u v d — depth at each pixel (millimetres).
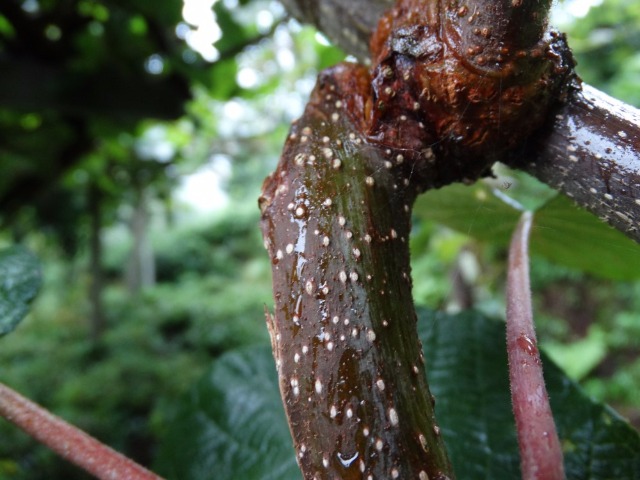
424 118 51
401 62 50
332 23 76
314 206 47
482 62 47
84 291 1169
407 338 45
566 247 91
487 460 75
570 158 52
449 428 79
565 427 75
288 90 504
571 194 54
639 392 535
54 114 286
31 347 782
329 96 54
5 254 78
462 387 82
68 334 866
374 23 69
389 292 45
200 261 1637
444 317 90
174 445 90
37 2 217
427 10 51
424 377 46
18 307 74
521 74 48
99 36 231
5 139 300
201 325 971
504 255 536
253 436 86
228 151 746
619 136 50
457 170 54
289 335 45
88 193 615
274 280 47
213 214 1942
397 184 50
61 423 54
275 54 410
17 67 215
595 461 72
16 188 345
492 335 86
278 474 81
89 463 52
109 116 248
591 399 76
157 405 542
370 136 50
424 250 446
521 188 181
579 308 680
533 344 48
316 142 51
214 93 271
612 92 458
